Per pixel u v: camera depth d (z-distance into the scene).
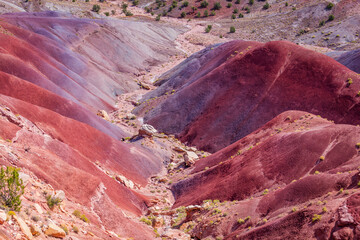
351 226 20.36
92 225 19.42
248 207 29.06
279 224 23.91
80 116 54.25
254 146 41.84
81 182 24.16
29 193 16.67
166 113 69.50
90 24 105.62
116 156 45.94
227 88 68.56
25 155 22.30
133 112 75.44
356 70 74.94
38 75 60.06
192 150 60.59
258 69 68.31
